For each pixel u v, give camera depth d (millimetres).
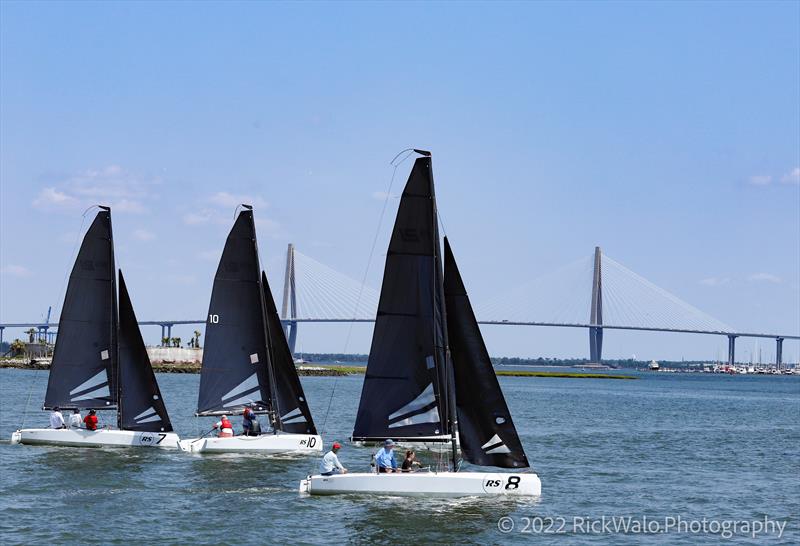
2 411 75938
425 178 36906
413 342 36969
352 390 138125
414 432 36938
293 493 36812
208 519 32281
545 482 42281
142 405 49688
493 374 35906
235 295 49375
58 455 46062
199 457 46094
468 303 36094
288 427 49219
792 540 31438
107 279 50750
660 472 47031
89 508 33750
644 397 144500
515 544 30062
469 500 35938
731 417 95875
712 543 30891
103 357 50438
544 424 77625
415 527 31594
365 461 46562
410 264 36938
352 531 30906
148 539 29531
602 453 55438
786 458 54781
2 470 41188
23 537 29375
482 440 36062
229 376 49125
